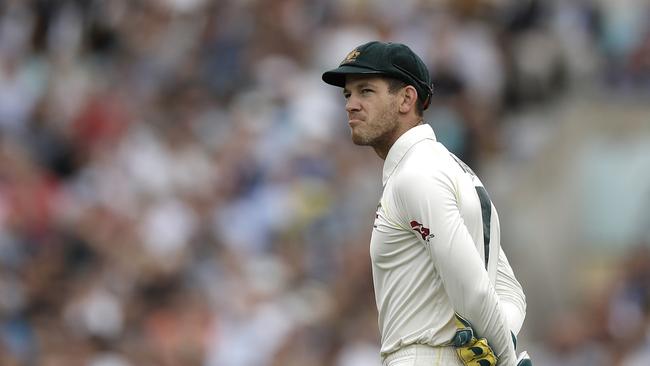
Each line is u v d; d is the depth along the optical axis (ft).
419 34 175.94
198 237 154.71
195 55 191.72
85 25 198.39
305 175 157.58
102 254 151.33
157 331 138.10
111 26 199.00
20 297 145.07
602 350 137.08
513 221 153.58
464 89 163.53
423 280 57.21
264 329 135.03
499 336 55.93
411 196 56.29
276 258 150.00
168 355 134.62
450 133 155.94
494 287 58.59
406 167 57.16
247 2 194.39
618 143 159.63
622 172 157.99
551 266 153.28
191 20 197.67
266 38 189.67
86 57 195.62
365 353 127.13
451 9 178.60
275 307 137.59
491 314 55.47
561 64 173.88
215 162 167.02
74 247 152.05
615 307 140.26
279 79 181.88
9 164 162.71
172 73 188.75
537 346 144.87
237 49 189.57
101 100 180.55
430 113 158.81
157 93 185.37
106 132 176.76
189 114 178.29
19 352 134.10
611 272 152.15
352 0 189.16
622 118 160.76
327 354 129.59
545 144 161.79
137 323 139.54
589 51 177.68
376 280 58.95
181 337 136.15
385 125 58.23
